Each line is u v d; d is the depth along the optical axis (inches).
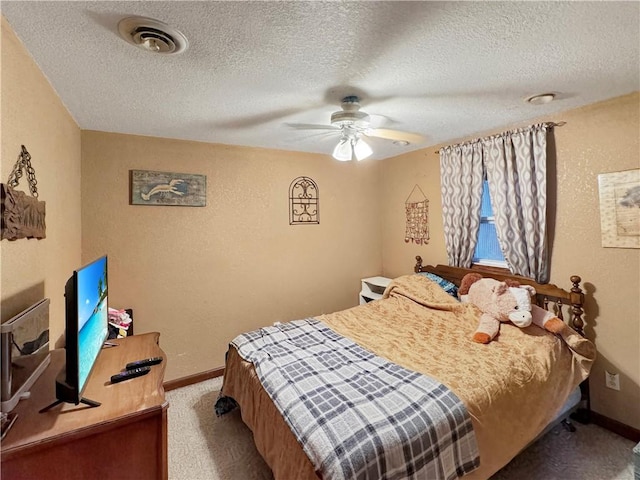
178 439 86.8
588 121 88.6
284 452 59.3
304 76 67.9
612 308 85.7
